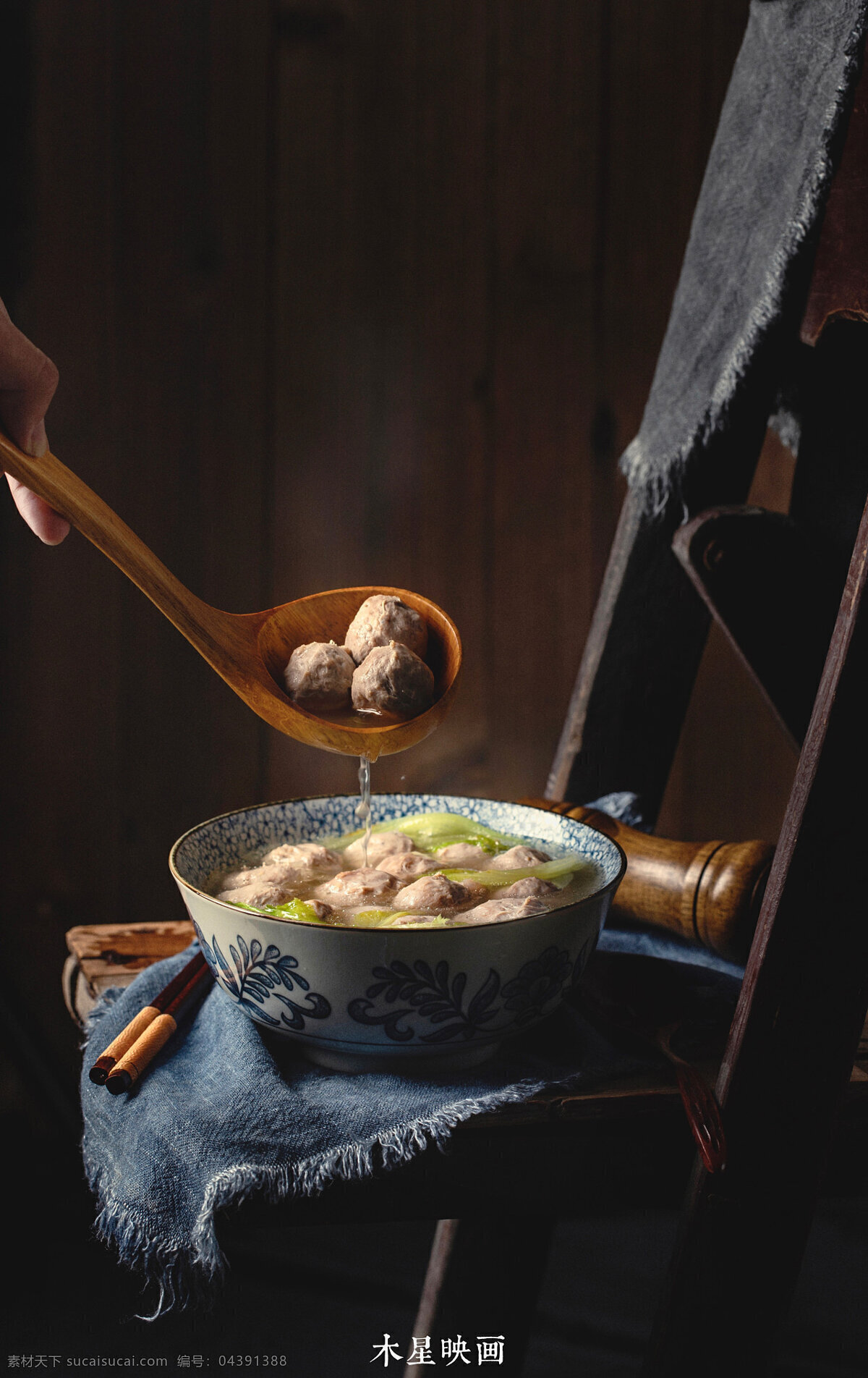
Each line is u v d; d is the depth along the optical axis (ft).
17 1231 5.35
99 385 5.42
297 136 5.45
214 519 5.62
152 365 5.47
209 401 5.54
